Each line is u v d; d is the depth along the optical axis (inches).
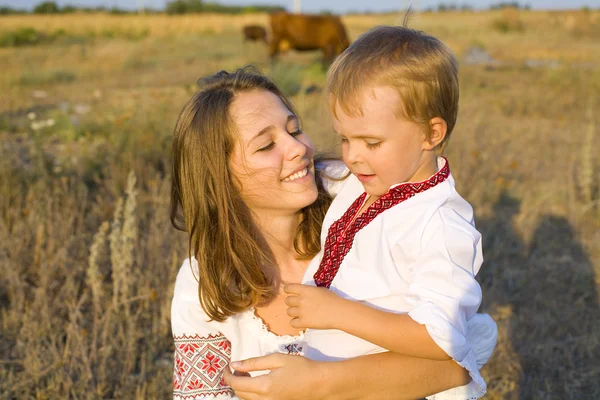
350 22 1371.8
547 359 133.2
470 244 54.1
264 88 65.0
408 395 53.1
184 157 63.7
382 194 59.4
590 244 187.0
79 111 373.4
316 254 67.9
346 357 55.9
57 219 168.4
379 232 57.5
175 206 69.7
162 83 511.2
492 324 64.4
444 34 1011.3
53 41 914.1
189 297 62.4
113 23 1144.2
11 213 177.6
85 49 796.0
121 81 528.1
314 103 347.6
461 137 264.2
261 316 63.7
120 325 127.6
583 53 770.2
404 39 56.5
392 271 56.1
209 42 906.1
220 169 61.7
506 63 655.1
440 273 52.2
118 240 130.7
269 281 63.8
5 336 134.1
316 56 753.0
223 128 61.5
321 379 51.9
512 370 129.0
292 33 609.6
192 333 62.1
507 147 282.4
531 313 151.1
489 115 358.3
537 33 1094.4
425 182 58.1
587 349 135.8
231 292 60.4
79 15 1375.5
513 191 223.9
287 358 53.2
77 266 156.6
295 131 64.6
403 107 55.1
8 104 388.2
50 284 150.1
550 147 291.1
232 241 61.6
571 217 201.6
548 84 480.4
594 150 284.2
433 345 50.0
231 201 62.4
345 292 57.9
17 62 643.5
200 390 61.6
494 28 1138.7
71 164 229.1
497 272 172.4
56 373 114.5
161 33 1058.7
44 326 131.9
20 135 307.4
